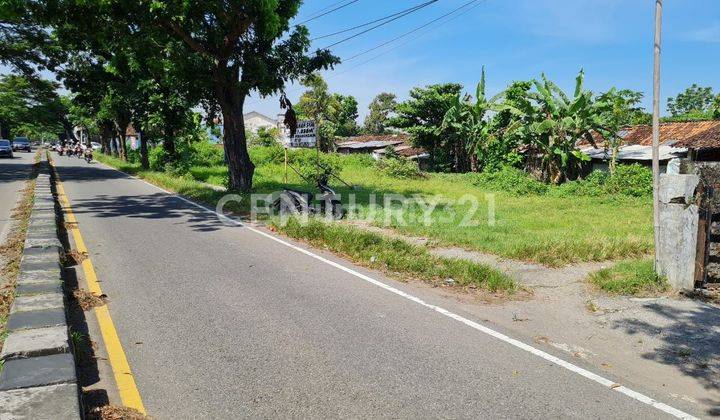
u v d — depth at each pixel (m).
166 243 8.58
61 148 48.97
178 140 29.28
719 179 8.25
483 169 29.22
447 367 4.06
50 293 4.94
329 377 3.84
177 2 11.82
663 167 21.97
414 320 5.12
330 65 16.06
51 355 3.60
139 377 3.78
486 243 8.86
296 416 3.28
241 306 5.41
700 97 66.44
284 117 16.45
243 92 15.82
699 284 6.09
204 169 28.42
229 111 15.71
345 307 5.46
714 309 5.48
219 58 14.57
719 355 4.38
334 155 35.59
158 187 18.70
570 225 11.45
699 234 6.00
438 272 6.70
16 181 18.39
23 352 3.56
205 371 3.89
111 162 34.59
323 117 50.00
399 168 25.36
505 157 27.88
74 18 12.22
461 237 9.32
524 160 28.45
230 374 3.85
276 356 4.18
